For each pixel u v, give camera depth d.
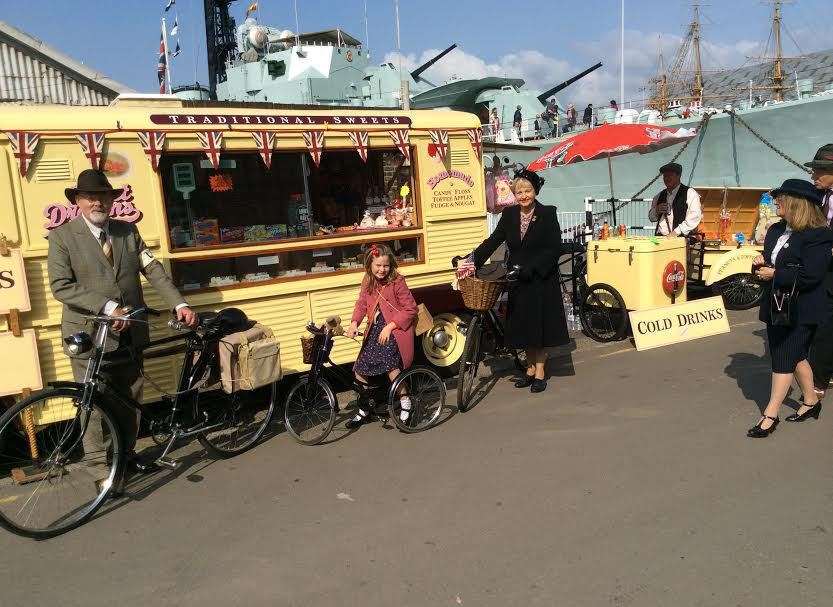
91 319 3.86
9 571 3.31
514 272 5.40
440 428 5.07
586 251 8.04
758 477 3.87
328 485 4.16
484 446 4.63
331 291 5.85
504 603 2.83
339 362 5.94
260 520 3.74
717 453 4.24
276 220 5.73
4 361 4.36
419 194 6.39
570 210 16.61
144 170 4.96
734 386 5.56
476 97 24.31
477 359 5.59
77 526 3.76
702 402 5.22
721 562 3.03
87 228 4.03
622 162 15.29
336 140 5.80
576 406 5.36
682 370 6.15
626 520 3.46
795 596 2.76
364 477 4.24
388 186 6.44
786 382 4.39
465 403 5.45
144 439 5.17
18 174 4.50
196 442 5.08
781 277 4.28
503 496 3.84
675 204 8.30
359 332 5.68
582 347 7.34
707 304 7.50
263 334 4.76
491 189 10.37
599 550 3.20
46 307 4.60
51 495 4.05
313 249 5.83
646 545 3.21
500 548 3.28
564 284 8.91
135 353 4.21
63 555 3.45
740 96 16.73
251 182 5.57
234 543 3.49
